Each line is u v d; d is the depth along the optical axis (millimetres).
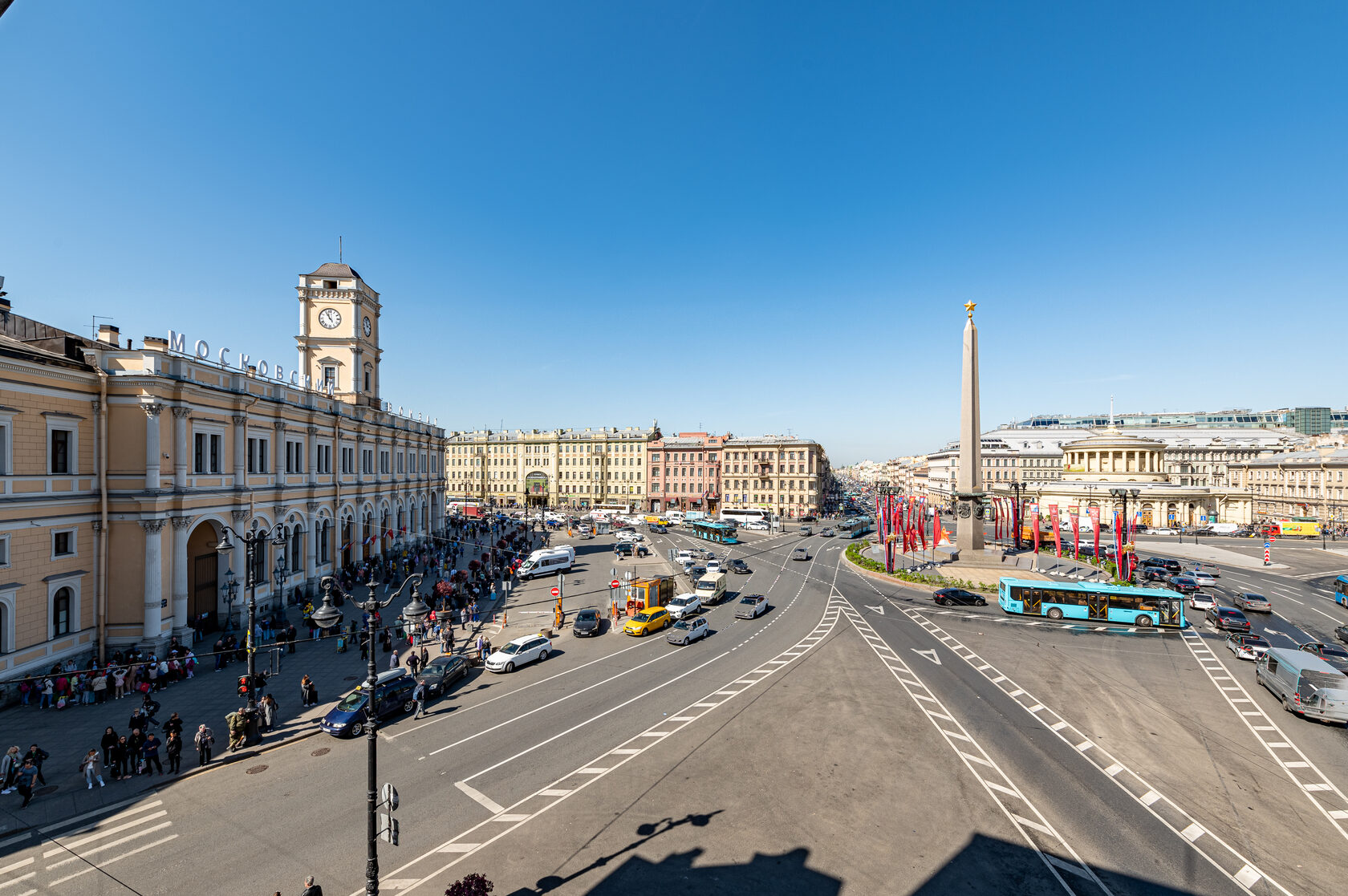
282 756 22609
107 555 31984
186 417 34750
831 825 18062
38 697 26844
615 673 32188
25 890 15250
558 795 19766
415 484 72250
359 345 62219
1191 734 24328
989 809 18922
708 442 131625
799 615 45406
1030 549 76250
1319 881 15719
